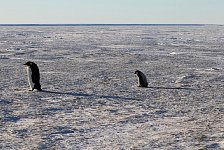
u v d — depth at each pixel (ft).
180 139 39.47
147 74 101.55
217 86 80.48
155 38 371.97
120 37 392.88
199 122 47.78
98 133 42.32
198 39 348.79
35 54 170.09
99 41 304.71
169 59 149.38
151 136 40.98
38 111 53.83
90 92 71.72
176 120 49.11
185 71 108.37
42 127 44.75
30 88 72.95
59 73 101.96
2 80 86.38
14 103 59.57
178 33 556.92
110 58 153.38
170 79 91.76
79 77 93.66
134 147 36.70
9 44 248.73
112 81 87.51
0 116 50.14
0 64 123.44
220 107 57.98
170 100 64.08
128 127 45.21
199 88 77.61
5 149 35.96
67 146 37.17
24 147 36.70
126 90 74.69
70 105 58.70
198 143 37.60
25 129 43.70
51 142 38.58
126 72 105.70
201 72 105.91
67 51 191.31
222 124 46.44
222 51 196.54
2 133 41.93
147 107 57.93
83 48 216.95
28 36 398.42
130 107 57.82
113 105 59.36
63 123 46.91
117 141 39.04
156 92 72.49
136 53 181.88
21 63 128.16
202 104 60.49
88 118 49.96
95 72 104.88
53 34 474.90
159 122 47.93
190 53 182.70
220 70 111.34
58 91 72.38
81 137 40.63
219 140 38.52
